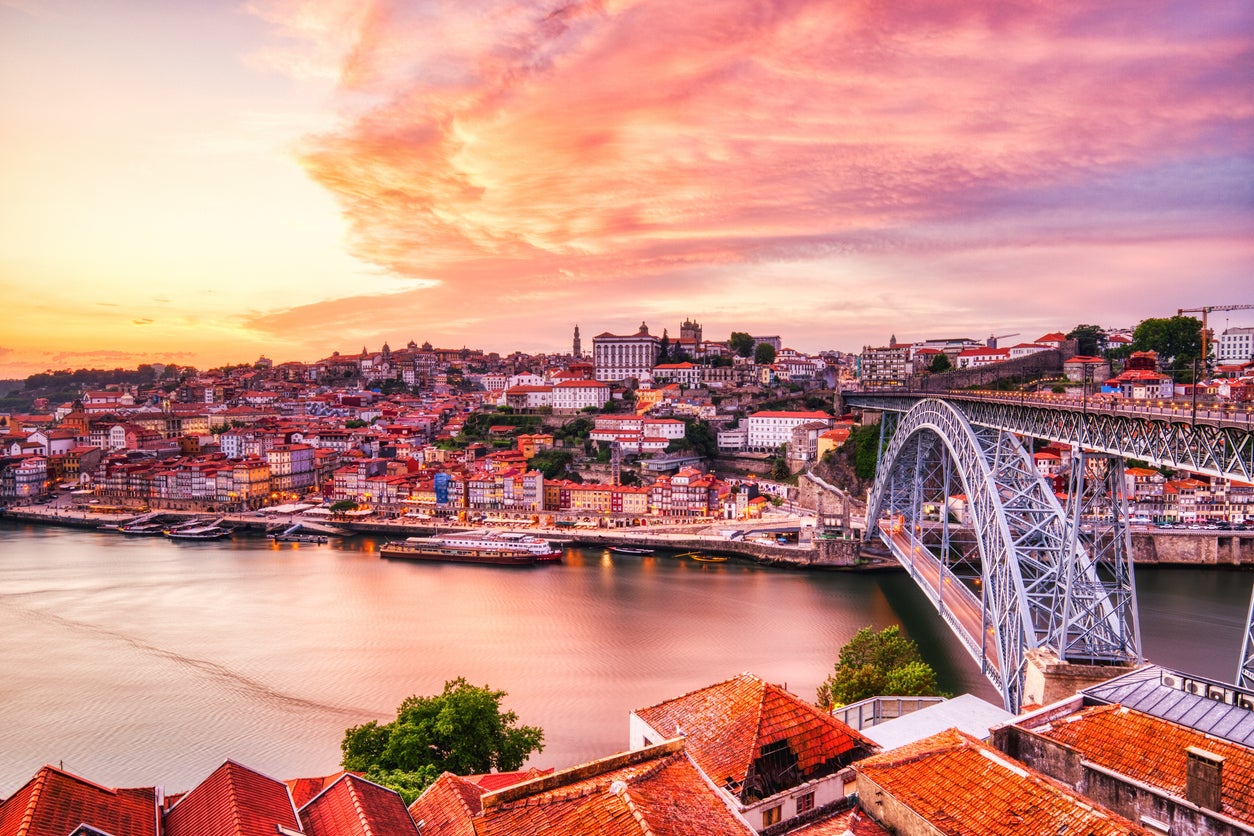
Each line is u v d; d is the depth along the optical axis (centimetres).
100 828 3127
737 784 3278
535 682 10494
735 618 13650
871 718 5712
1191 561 17188
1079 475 8406
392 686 10512
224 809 3334
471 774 5812
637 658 11444
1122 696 3906
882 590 15800
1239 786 3041
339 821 3503
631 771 2914
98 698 10194
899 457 16312
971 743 3247
